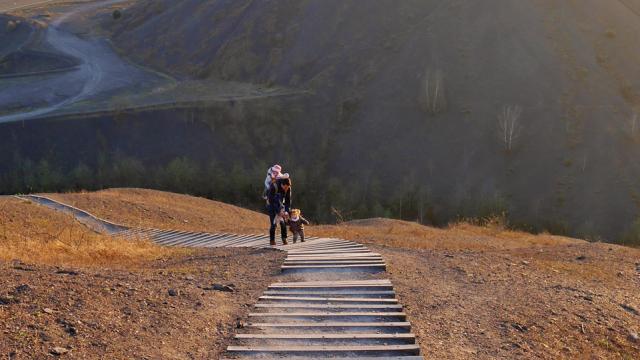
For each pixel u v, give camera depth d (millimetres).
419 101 71625
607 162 59750
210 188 60562
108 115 70875
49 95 85062
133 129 69938
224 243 16672
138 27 121250
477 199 55656
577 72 72562
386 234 20516
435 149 65688
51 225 18922
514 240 21234
